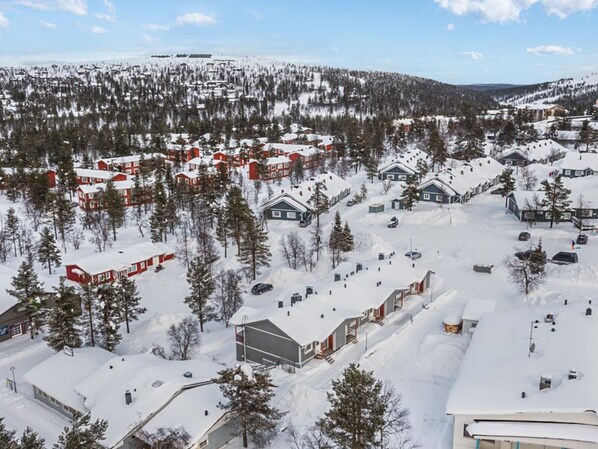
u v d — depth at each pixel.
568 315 40.88
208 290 58.97
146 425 35.19
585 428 28.31
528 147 140.62
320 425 31.34
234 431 37.50
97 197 104.31
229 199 83.75
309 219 97.50
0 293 61.97
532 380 31.94
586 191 87.62
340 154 152.62
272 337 47.19
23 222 102.88
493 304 52.72
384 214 96.38
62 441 29.91
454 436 31.83
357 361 46.50
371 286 56.12
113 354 48.84
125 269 76.88
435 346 46.94
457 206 100.06
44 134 179.88
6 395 47.28
